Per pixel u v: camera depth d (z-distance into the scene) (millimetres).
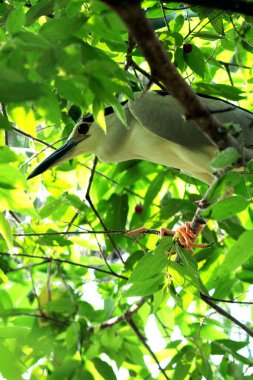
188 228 6637
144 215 8898
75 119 8055
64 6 5945
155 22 7816
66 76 4289
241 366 7379
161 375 8070
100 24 4875
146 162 9273
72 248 9211
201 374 7316
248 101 9391
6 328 6961
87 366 7793
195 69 7137
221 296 8680
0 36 6004
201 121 4344
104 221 8992
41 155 8984
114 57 7258
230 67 9992
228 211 4887
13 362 5828
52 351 7449
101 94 4508
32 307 9859
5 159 5547
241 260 4965
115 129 7812
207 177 7484
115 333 8336
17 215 8789
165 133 7258
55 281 9961
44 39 4281
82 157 9219
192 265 6152
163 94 7543
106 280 9875
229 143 4473
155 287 6137
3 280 7891
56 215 8117
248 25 7188
